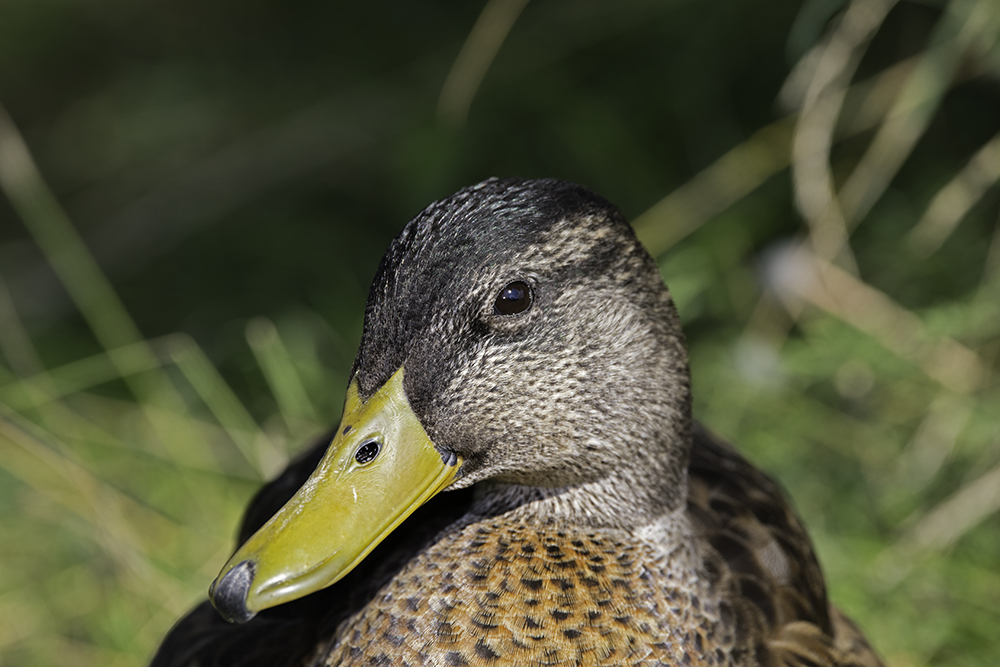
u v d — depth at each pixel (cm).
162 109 873
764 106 707
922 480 560
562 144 730
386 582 357
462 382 342
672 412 365
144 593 537
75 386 657
